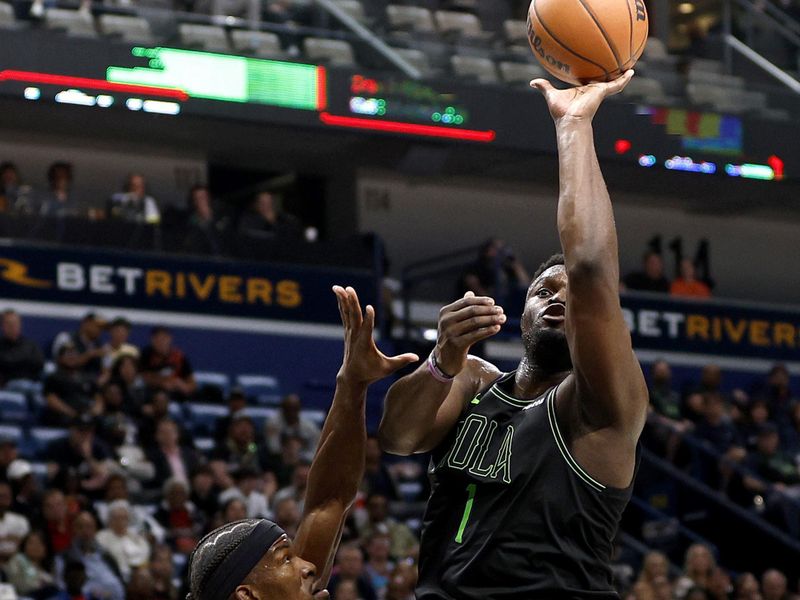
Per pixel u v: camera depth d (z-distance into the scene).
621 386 3.61
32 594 12.48
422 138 22.64
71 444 15.38
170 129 23.66
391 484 16.84
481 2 23.95
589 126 3.76
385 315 22.00
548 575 3.68
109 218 21.09
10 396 17.30
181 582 13.15
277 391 21.08
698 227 28.36
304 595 3.56
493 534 3.73
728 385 24.12
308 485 4.12
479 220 26.94
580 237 3.60
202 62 21.36
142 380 18.03
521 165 25.72
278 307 21.84
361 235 22.27
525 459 3.75
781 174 24.59
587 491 3.70
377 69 22.56
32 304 20.25
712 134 24.12
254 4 22.00
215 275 21.48
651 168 23.62
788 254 29.14
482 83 23.14
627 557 16.02
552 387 3.91
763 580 15.38
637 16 3.97
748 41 25.17
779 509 17.31
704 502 17.45
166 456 15.86
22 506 13.64
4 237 20.25
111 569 13.27
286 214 24.00
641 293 23.86
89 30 20.84
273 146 24.70
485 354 20.20
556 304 3.88
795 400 21.50
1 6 20.45
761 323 24.64
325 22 22.52
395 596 12.86
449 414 3.95
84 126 23.41
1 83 20.17
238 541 3.56
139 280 20.98
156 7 21.91
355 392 4.00
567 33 3.94
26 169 23.69
